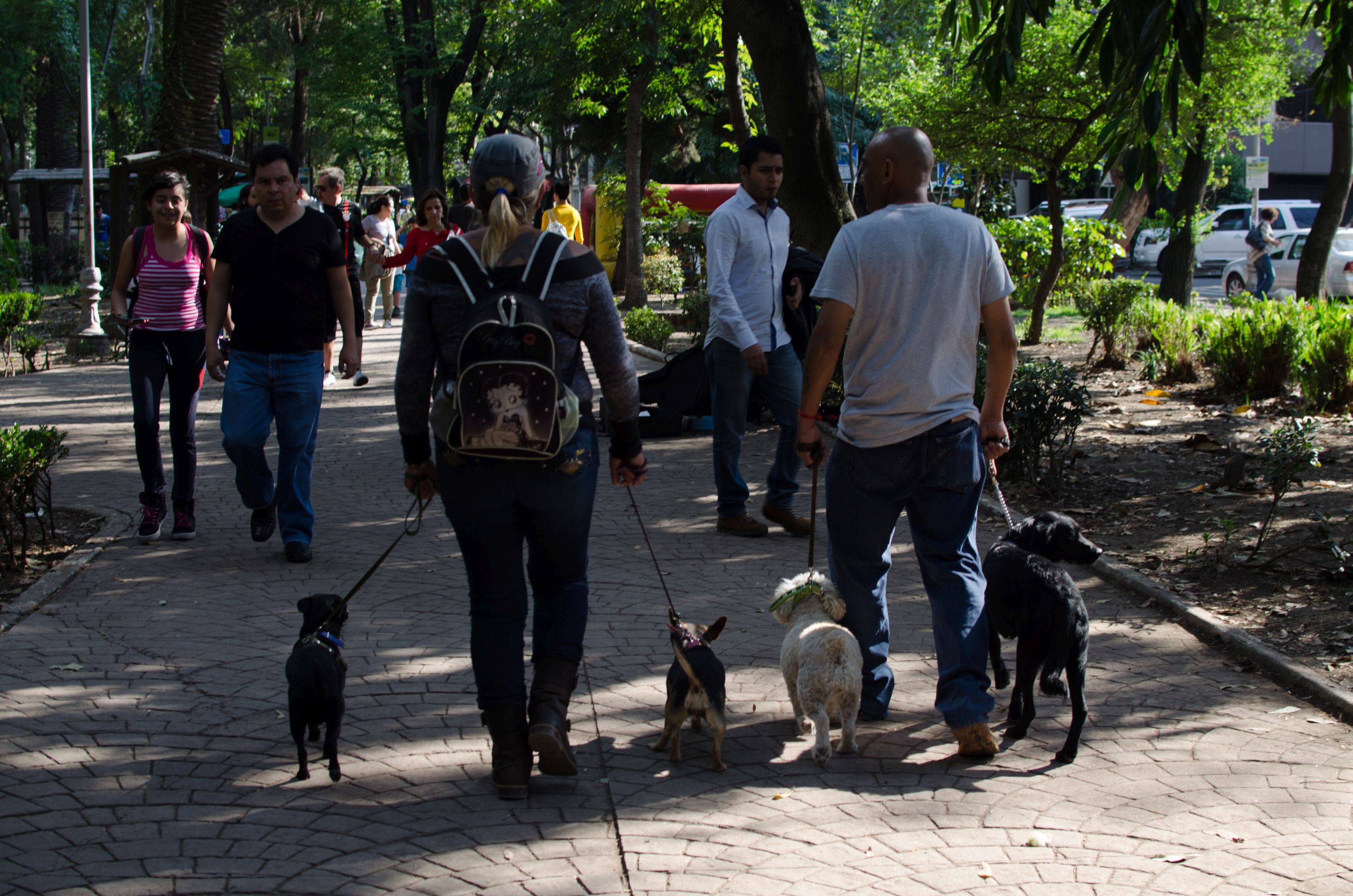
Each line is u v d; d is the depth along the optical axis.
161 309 6.82
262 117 58.34
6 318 15.98
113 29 34.91
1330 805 3.70
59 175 34.72
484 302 3.47
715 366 7.14
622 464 3.96
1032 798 3.77
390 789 3.80
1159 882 3.23
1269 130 21.48
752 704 4.61
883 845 3.44
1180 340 13.06
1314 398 10.86
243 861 3.30
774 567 6.56
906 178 4.18
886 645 4.46
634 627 5.50
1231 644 5.17
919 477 4.14
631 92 22.31
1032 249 19.64
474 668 3.77
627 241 23.42
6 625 5.37
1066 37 15.40
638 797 3.76
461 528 3.67
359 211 21.25
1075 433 8.90
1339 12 8.60
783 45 11.10
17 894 3.10
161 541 6.97
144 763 3.96
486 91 32.97
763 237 7.03
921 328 4.05
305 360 6.47
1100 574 6.38
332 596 4.11
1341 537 6.61
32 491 6.48
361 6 35.19
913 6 24.52
